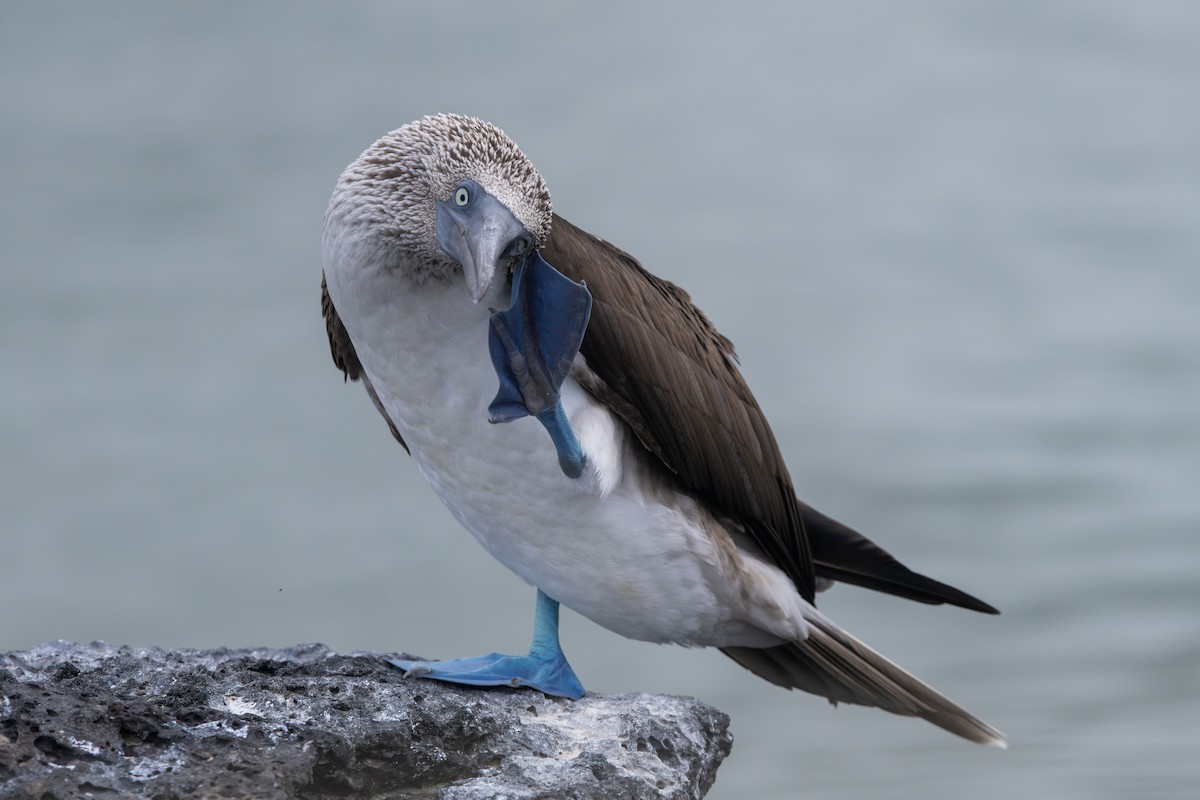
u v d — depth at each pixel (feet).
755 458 38.86
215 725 29.04
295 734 29.07
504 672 36.19
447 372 33.40
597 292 35.47
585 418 34.91
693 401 37.06
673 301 39.14
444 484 35.86
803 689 41.57
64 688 29.07
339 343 37.17
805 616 39.06
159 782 26.00
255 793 26.35
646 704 35.17
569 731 33.09
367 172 31.81
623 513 35.65
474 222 30.60
